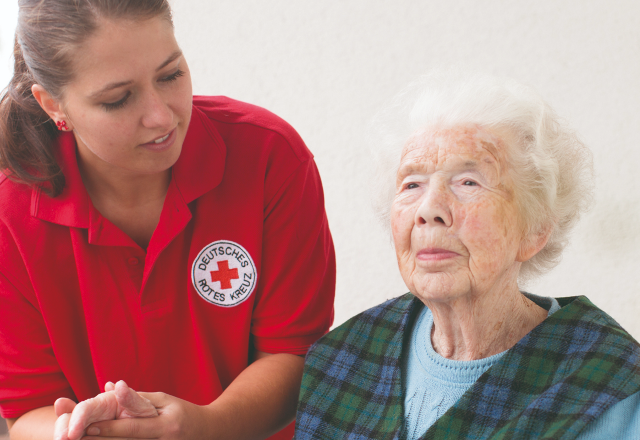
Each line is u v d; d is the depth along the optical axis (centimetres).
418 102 97
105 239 111
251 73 205
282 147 118
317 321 126
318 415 104
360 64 195
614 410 78
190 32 206
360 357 106
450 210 88
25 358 119
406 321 105
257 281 119
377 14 190
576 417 77
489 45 182
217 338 124
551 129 92
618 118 176
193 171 114
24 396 120
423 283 90
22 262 113
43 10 88
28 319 117
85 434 96
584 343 85
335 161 205
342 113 201
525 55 180
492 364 91
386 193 104
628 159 178
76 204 110
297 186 118
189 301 119
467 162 89
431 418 93
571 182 94
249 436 112
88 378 124
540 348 87
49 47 89
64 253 114
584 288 189
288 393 119
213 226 117
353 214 207
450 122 92
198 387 125
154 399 100
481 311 91
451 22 184
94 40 87
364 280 211
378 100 196
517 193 89
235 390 114
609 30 172
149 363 121
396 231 93
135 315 116
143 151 98
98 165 110
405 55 190
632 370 80
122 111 93
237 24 202
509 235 88
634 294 184
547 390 81
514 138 90
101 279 114
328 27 195
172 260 116
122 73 89
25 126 107
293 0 195
